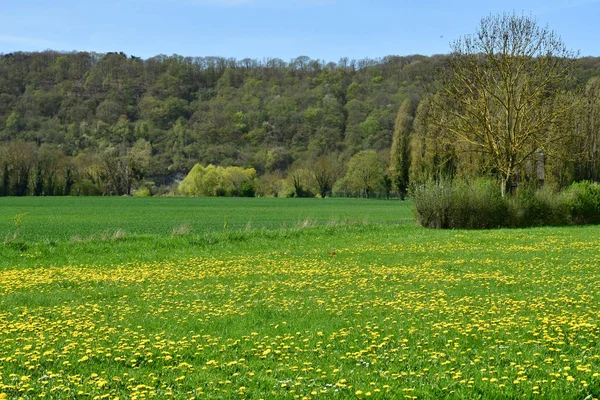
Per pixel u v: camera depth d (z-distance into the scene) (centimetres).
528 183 4888
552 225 4203
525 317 1199
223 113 17862
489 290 1572
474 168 5366
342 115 16962
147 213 6644
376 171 13125
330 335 1084
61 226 4578
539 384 776
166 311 1364
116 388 806
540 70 4738
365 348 992
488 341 1027
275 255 2459
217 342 1052
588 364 841
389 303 1386
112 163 13575
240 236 3041
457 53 4959
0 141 14988
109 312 1362
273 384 814
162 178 15612
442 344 1017
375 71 19150
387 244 2833
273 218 5878
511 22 4778
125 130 16538
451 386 780
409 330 1094
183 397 765
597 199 4284
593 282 1666
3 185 12538
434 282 1714
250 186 13075
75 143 15762
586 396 739
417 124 8150
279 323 1209
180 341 1042
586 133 6031
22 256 2431
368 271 1966
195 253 2553
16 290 1689
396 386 791
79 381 838
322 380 830
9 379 843
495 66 4853
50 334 1126
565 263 2077
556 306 1323
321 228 3488
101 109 17300
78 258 2416
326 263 2189
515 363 880
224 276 1903
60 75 18550
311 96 18088
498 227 4044
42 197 11200
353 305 1387
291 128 16962
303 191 13612
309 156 15350
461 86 4988
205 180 12825
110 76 19062
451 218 3962
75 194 12962
